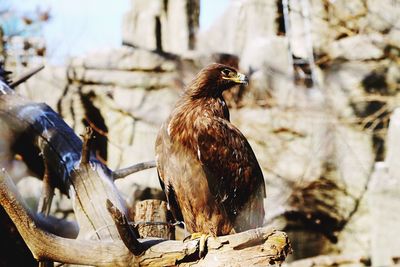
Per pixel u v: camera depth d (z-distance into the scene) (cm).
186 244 609
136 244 606
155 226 786
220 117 723
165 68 1770
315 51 1778
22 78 1136
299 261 1527
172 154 707
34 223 625
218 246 605
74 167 932
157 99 1755
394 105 1639
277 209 1628
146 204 796
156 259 610
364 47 1703
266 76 1722
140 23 2005
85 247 620
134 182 1584
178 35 2005
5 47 1845
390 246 1502
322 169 1650
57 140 1015
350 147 1656
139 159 1719
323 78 1734
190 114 714
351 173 1645
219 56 1816
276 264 603
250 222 732
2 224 1017
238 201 723
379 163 1565
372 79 1684
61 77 1781
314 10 1800
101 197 881
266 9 1866
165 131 713
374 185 1527
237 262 601
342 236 1641
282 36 1803
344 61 1717
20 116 1054
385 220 1511
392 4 1706
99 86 1777
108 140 1723
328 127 1666
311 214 1636
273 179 1647
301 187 1642
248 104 1691
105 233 838
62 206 1537
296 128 1672
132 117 1750
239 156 717
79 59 1784
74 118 1778
